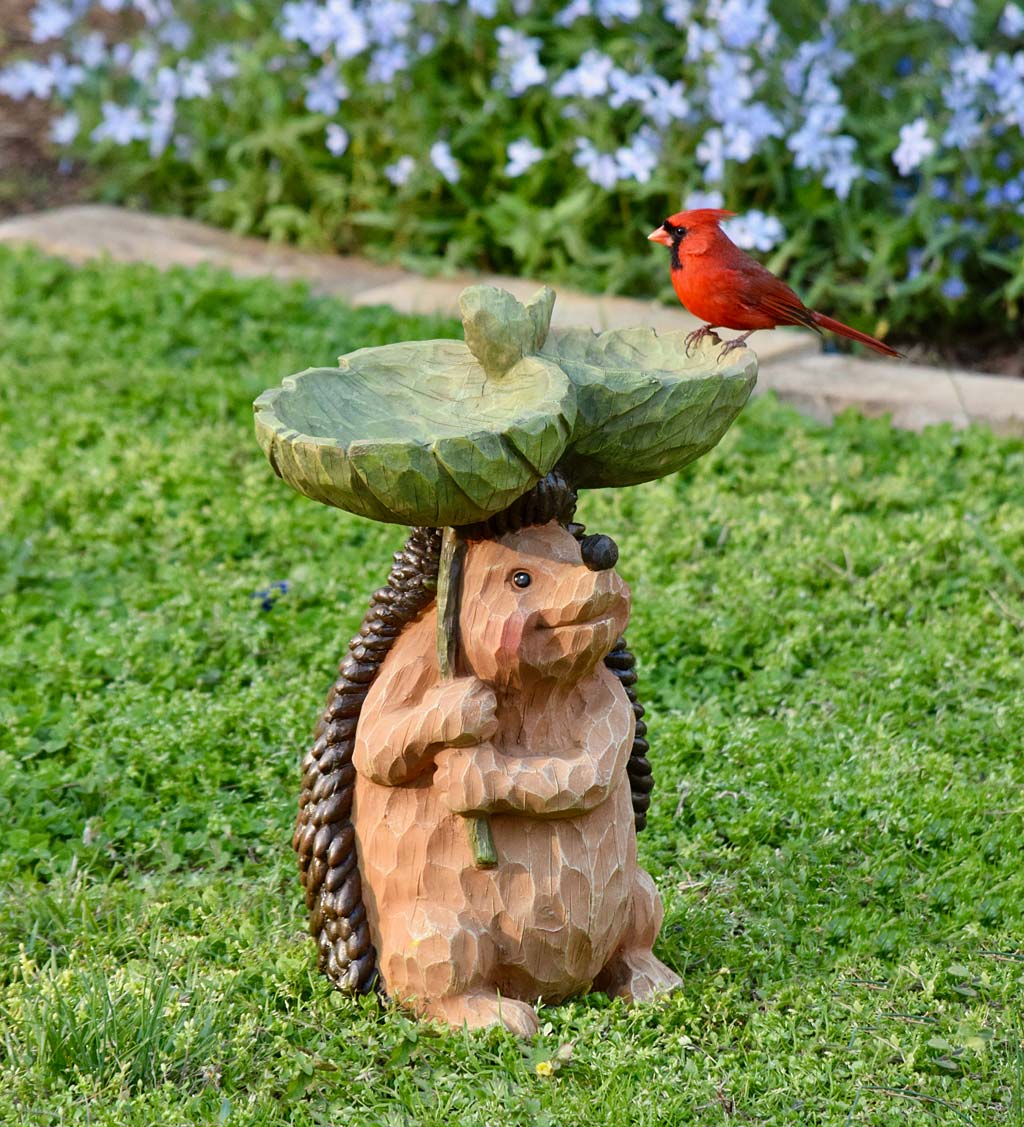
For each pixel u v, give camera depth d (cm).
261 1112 405
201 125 1241
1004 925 496
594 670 430
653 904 447
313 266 1142
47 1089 412
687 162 1052
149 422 905
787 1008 453
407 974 427
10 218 1270
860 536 748
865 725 608
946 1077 421
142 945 479
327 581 718
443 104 1140
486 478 375
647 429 413
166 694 636
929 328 1052
